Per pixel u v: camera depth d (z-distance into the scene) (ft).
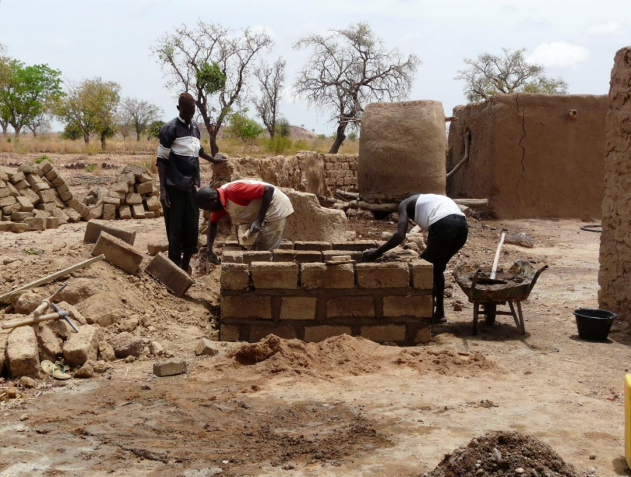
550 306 28.09
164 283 24.38
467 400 16.21
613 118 25.59
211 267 30.01
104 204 51.16
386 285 21.61
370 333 21.74
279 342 19.10
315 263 21.45
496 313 23.80
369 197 51.06
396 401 16.06
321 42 121.08
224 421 14.75
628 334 23.54
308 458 12.83
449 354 19.58
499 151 57.82
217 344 20.72
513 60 152.76
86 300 21.16
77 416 14.94
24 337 17.94
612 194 25.72
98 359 19.11
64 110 143.74
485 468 10.89
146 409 15.47
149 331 21.07
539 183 58.59
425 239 43.42
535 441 11.38
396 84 122.11
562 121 58.49
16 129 162.71
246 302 21.33
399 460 12.67
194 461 12.67
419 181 49.67
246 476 12.05
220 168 38.50
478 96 153.69
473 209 58.08
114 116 144.15
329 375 18.08
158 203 53.47
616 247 25.54
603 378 18.34
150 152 124.26
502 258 39.99
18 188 46.91
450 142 69.77
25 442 13.48
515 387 17.35
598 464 12.66
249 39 109.50
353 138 150.92
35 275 22.40
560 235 50.24
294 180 51.11
